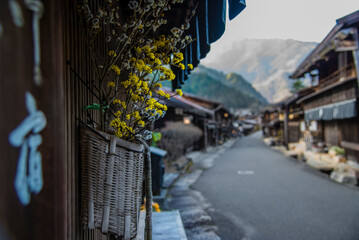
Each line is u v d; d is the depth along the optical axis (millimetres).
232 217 6340
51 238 643
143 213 3406
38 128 601
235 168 14086
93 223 1146
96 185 1151
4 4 481
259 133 69562
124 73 2906
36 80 595
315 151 14922
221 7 1755
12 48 504
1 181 460
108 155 1152
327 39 8906
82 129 1212
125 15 3062
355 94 8906
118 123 1343
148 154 1395
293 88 43906
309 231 5367
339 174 10188
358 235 5078
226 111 40969
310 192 8469
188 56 2625
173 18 2836
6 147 481
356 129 10648
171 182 9914
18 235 512
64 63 1150
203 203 7539
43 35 629
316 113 14203
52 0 669
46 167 642
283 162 15898
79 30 1469
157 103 1463
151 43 1598
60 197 673
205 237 5191
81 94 1478
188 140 16125
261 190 9023
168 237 3336
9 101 491
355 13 7078
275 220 6059
